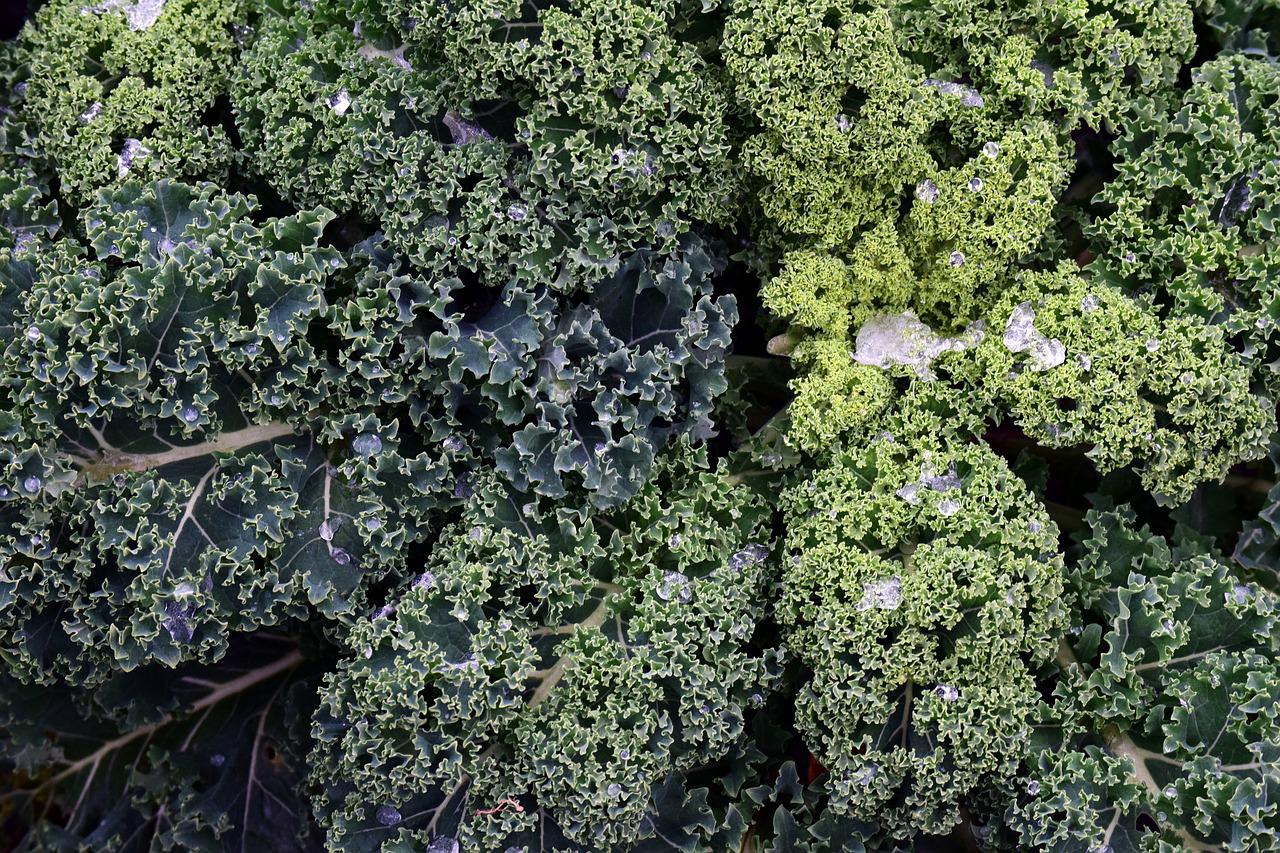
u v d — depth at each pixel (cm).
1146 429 77
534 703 75
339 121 78
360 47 81
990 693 75
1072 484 89
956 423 80
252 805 86
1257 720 74
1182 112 81
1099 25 80
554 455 77
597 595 78
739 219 86
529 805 76
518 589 78
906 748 76
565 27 76
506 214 78
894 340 82
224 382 77
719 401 86
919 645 75
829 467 79
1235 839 73
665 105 78
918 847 81
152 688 86
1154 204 82
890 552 77
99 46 83
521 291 78
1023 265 84
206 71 83
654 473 79
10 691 85
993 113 81
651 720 75
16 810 95
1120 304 78
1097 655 79
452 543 78
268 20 82
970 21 81
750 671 77
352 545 77
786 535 83
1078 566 81
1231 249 80
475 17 76
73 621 76
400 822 75
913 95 78
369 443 78
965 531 76
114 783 88
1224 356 78
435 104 79
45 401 73
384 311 77
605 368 78
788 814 79
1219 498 86
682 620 76
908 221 81
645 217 79
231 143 86
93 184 81
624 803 74
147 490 74
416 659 74
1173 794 74
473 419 80
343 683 75
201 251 74
